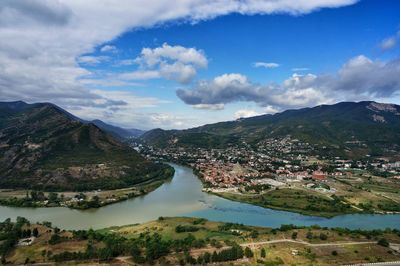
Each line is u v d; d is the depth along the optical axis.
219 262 170.00
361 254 184.38
